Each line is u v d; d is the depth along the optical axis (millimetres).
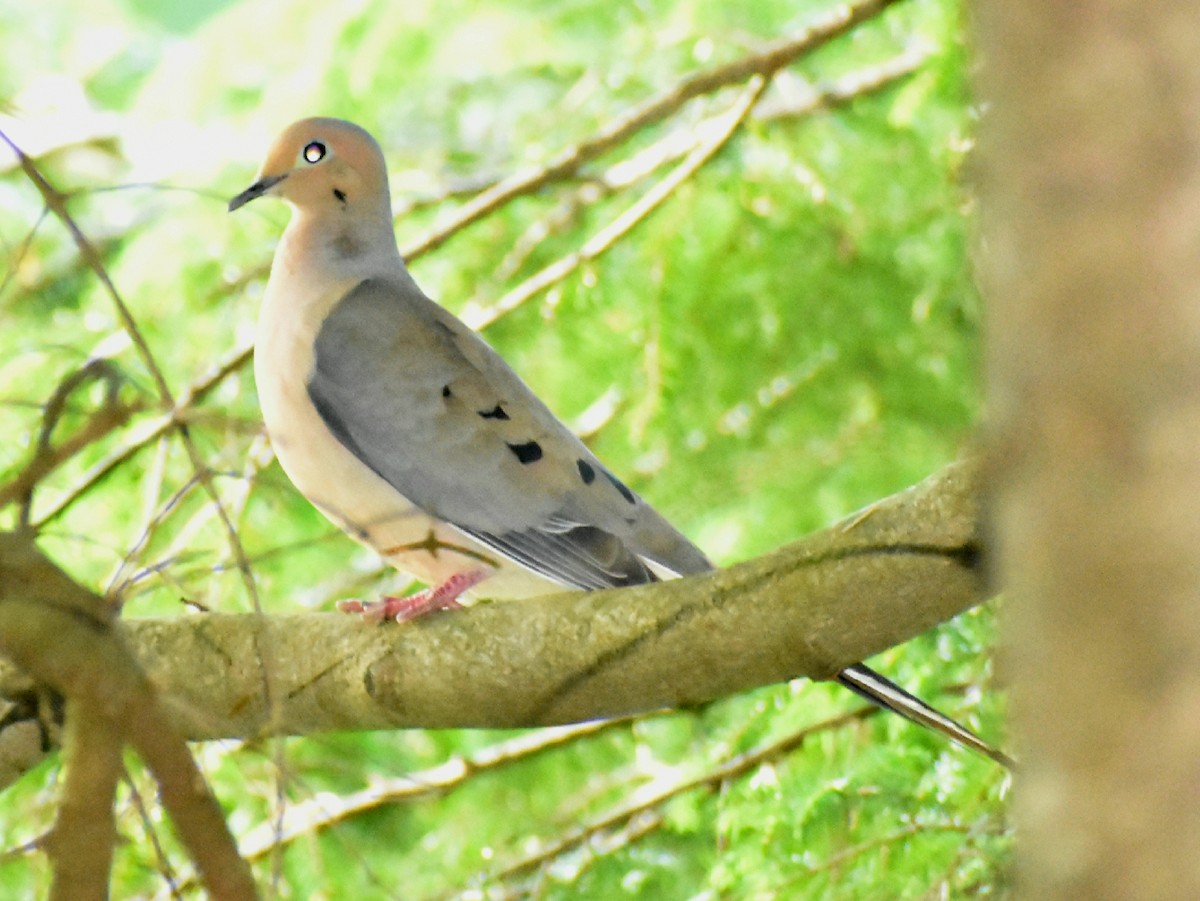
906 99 12383
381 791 11977
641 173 13617
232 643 7770
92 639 5809
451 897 10609
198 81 13781
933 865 9359
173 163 13859
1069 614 2945
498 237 13820
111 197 14625
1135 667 2877
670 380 13656
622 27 13742
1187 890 2793
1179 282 2889
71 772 5801
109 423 5719
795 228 13703
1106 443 2926
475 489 9695
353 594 13312
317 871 7711
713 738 11641
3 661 7500
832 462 14086
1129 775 2861
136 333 5824
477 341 10242
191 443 5879
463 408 9820
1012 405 3080
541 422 9938
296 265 10320
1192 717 2822
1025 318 3031
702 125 13766
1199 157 2891
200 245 13008
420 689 7559
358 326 10008
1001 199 3107
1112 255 2926
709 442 14070
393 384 9852
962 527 6758
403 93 13852
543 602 7465
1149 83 2916
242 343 12547
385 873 11961
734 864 9938
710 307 13680
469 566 9734
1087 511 2936
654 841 11453
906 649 10258
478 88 14312
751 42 13469
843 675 7711
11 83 16562
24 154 5941
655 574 9805
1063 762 2930
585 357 13820
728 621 7094
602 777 13031
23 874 9969
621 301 13625
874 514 6926
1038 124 3000
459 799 12773
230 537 5922
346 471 9859
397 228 13906
